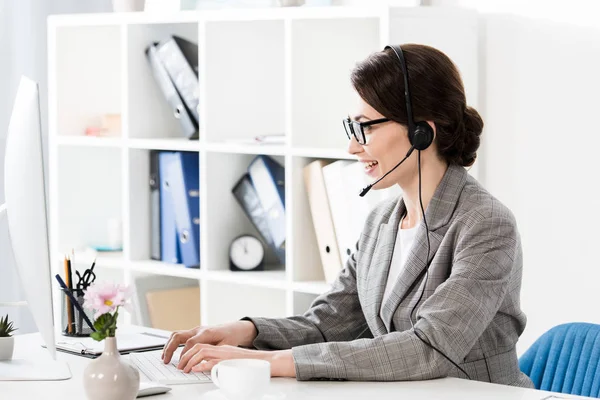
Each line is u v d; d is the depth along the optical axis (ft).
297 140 12.14
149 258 14.34
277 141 12.65
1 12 14.79
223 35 13.11
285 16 11.98
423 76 7.93
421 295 7.90
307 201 12.33
